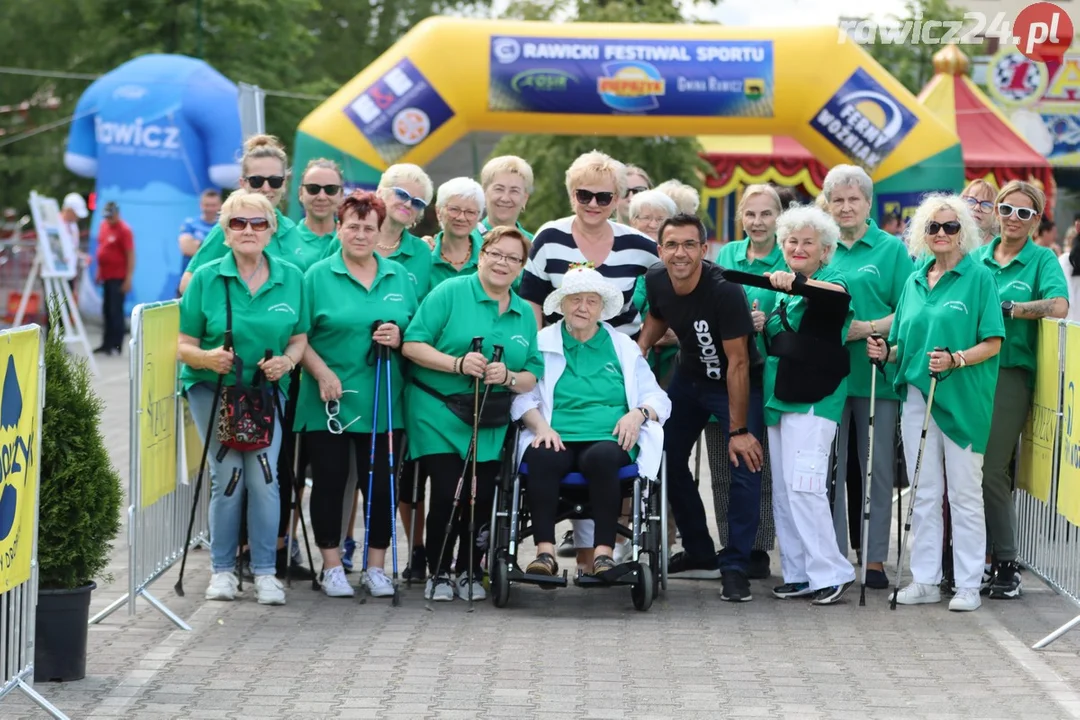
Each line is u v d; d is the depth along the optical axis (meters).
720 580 9.75
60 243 22.53
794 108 15.88
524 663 7.36
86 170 29.66
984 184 10.35
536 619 8.42
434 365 8.70
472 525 8.62
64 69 40.00
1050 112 31.17
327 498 8.90
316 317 8.80
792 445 8.99
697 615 8.61
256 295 8.57
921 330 8.79
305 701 6.61
